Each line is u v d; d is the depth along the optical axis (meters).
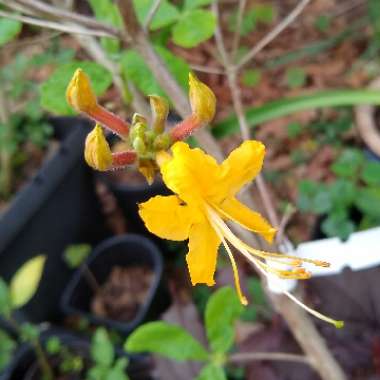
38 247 0.36
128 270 0.37
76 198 0.38
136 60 0.16
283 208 0.38
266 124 0.42
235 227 0.16
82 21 0.14
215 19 0.17
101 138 0.12
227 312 0.20
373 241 0.25
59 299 0.37
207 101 0.12
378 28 0.44
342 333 0.26
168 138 0.12
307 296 0.26
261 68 0.46
